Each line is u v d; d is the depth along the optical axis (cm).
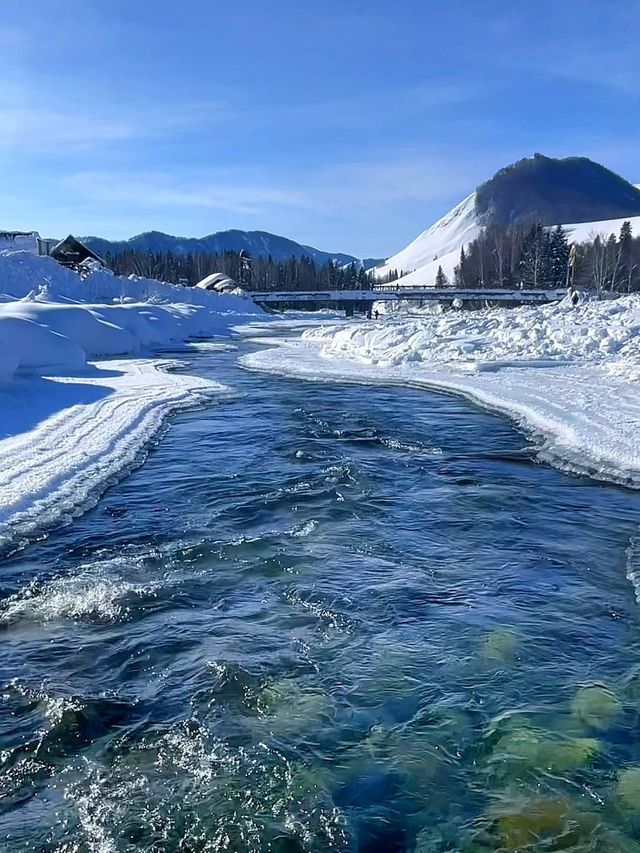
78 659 633
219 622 700
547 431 1534
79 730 528
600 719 535
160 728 532
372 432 1616
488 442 1505
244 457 1374
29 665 623
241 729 530
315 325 7188
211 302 7906
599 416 1605
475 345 2959
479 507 1062
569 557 870
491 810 447
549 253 9675
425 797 458
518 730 521
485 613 718
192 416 1827
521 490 1149
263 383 2497
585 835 426
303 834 430
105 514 1030
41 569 832
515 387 2094
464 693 572
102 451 1350
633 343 2661
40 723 538
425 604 739
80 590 770
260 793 463
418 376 2508
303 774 480
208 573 817
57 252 6631
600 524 989
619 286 9138
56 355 2486
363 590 771
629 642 660
